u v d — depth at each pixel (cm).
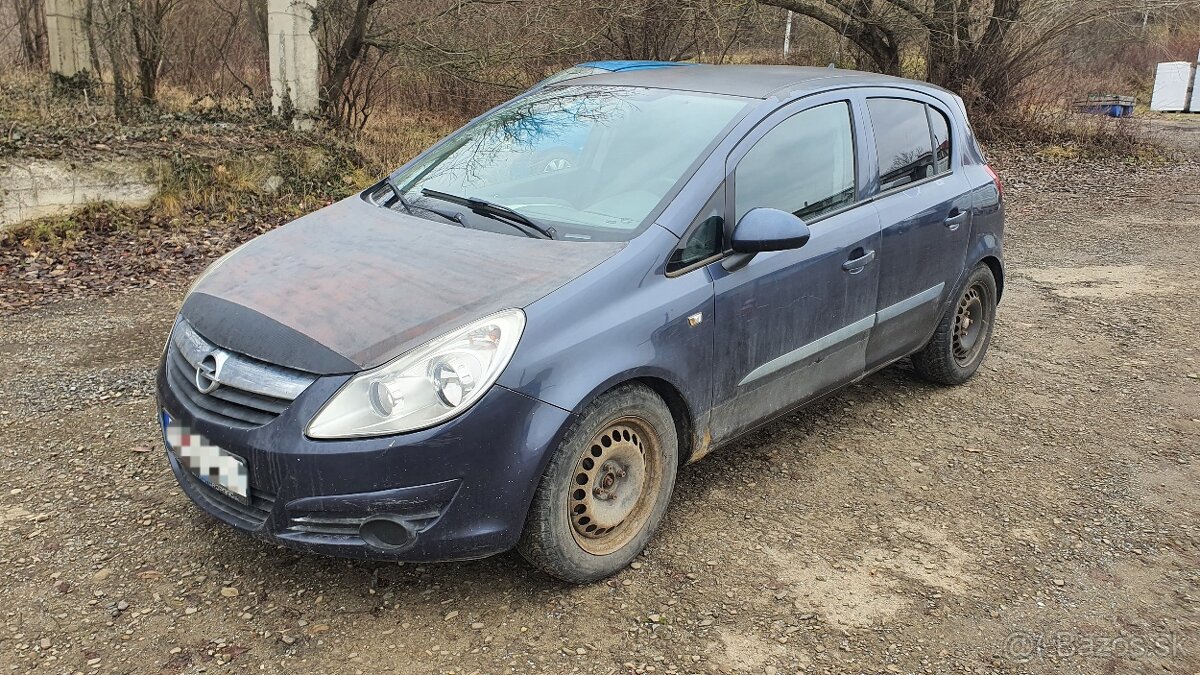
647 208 322
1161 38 1911
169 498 346
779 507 358
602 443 292
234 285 307
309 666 258
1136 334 591
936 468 396
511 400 263
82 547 312
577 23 1314
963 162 467
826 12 1597
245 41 1384
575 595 295
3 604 280
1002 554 331
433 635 273
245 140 998
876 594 303
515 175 369
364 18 1159
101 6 1080
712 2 1398
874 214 392
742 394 341
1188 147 1752
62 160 808
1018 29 1672
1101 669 271
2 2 1550
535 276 289
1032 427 443
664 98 381
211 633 270
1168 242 877
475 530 266
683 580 306
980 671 268
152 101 1129
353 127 1216
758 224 314
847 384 405
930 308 443
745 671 263
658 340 298
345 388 256
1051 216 1023
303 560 308
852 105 399
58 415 418
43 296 623
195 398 284
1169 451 420
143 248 750
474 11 1187
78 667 254
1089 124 1664
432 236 325
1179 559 331
